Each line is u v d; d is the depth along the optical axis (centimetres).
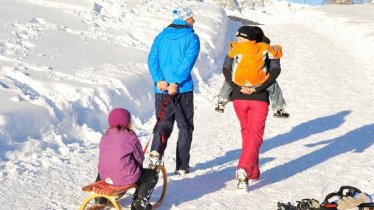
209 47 1628
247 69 615
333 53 1870
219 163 757
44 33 1272
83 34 1377
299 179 696
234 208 586
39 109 776
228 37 2122
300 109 1132
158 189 624
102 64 1097
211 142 864
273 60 623
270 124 1007
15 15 1412
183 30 653
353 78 1473
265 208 592
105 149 504
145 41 1474
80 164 696
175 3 2211
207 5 2464
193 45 649
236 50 621
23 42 1129
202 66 1426
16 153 686
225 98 655
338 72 1548
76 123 824
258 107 630
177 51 648
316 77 1470
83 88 885
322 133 949
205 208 579
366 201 485
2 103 752
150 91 1064
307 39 2194
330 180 694
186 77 652
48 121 776
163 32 661
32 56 1034
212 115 1054
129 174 503
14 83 846
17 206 543
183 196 610
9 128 707
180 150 677
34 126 750
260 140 640
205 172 709
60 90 862
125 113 515
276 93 641
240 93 634
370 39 2000
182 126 667
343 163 770
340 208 487
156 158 603
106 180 506
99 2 1864
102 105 888
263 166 752
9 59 973
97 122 868
